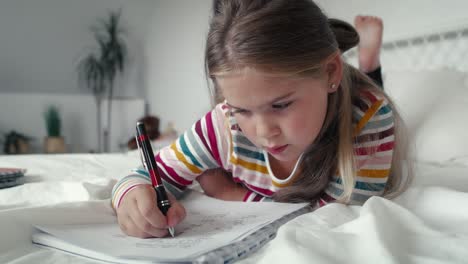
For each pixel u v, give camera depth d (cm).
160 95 327
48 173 94
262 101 44
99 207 52
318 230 36
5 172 79
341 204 52
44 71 316
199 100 271
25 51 304
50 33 311
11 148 286
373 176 62
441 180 77
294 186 63
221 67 45
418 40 153
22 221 43
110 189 64
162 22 321
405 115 118
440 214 47
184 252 35
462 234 39
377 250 31
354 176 59
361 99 64
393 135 65
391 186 67
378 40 132
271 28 44
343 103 60
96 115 332
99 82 333
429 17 150
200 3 268
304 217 44
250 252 38
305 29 47
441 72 125
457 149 103
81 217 47
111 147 337
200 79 269
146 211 42
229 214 52
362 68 133
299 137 48
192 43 279
